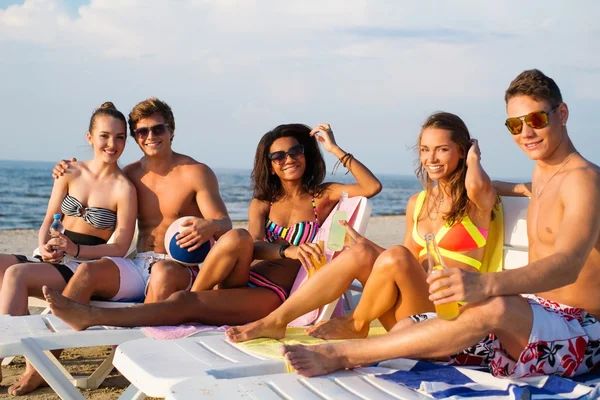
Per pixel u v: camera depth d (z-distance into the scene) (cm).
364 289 337
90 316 358
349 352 279
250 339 335
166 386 263
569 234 277
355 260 339
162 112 488
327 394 254
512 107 312
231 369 283
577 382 270
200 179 489
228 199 4303
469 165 354
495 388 263
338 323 352
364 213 431
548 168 312
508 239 380
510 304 261
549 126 302
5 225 2481
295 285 437
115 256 474
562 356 270
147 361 289
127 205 486
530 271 264
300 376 274
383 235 1542
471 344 266
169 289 425
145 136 482
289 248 429
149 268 462
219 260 404
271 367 291
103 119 486
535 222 315
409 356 273
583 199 283
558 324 271
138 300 454
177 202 489
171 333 353
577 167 296
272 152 459
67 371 445
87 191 493
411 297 325
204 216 489
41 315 388
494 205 382
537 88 304
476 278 259
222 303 398
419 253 387
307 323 402
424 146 371
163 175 496
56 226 466
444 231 368
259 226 475
